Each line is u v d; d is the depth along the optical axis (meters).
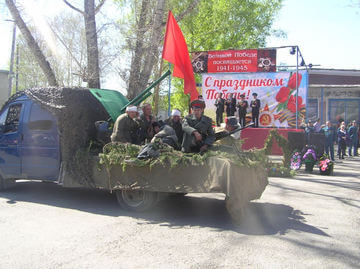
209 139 6.19
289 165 11.27
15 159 7.50
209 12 25.56
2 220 5.54
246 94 15.52
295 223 5.56
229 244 4.50
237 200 5.20
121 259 3.97
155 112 15.84
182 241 4.60
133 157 5.98
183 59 8.83
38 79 26.03
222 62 15.44
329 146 15.29
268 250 4.30
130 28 12.38
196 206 6.67
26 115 7.39
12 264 3.84
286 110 15.14
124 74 13.72
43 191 8.03
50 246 4.38
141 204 6.05
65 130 6.67
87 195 7.60
